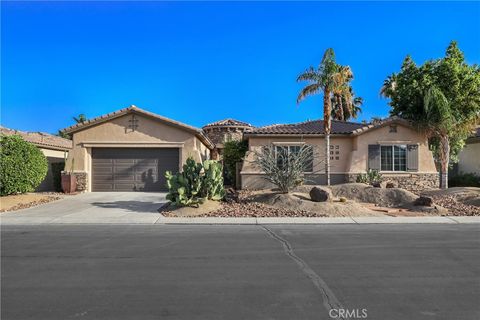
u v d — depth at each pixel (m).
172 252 8.22
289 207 15.18
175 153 22.33
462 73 21.89
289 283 5.97
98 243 9.28
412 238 9.91
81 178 22.02
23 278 6.28
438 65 22.36
